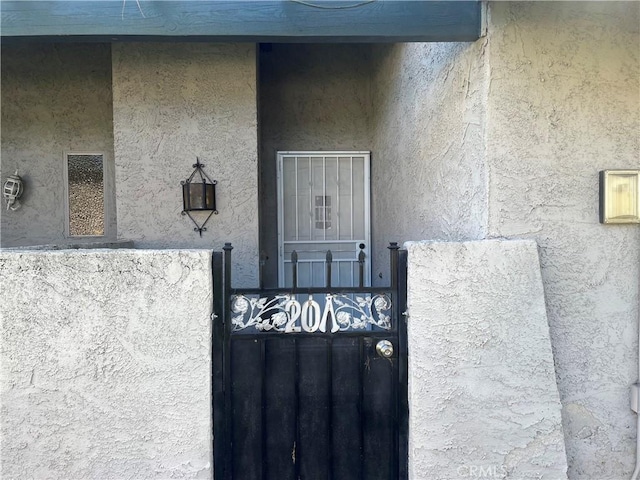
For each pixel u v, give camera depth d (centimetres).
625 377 287
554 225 285
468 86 306
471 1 282
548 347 257
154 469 247
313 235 666
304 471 275
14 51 549
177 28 279
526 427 254
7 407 242
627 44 283
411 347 256
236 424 272
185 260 250
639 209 280
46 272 244
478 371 255
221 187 479
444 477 253
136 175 470
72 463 244
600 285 286
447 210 350
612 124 285
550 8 279
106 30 278
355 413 275
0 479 242
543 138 283
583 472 286
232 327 272
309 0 279
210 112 475
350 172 667
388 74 554
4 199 550
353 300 290
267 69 655
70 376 244
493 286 258
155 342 248
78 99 562
